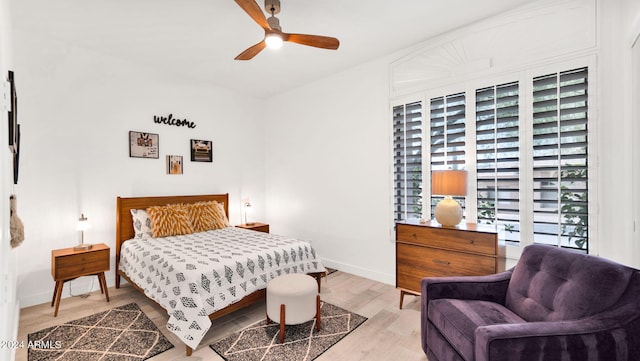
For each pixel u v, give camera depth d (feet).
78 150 10.63
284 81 14.21
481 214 9.13
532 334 4.20
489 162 8.99
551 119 7.91
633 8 6.30
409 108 10.79
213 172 14.75
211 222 12.82
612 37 7.06
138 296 10.19
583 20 7.46
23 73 9.48
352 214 12.70
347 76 12.75
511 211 8.56
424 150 10.37
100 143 11.15
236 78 13.84
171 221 11.63
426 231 8.65
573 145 7.59
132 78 12.00
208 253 8.78
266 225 15.08
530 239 8.23
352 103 12.60
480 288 6.36
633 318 4.25
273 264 8.95
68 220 10.37
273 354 6.76
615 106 7.00
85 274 9.32
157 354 6.77
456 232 8.09
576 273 5.05
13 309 6.84
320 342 7.25
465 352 4.86
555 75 7.84
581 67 7.47
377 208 11.82
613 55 7.04
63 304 9.48
